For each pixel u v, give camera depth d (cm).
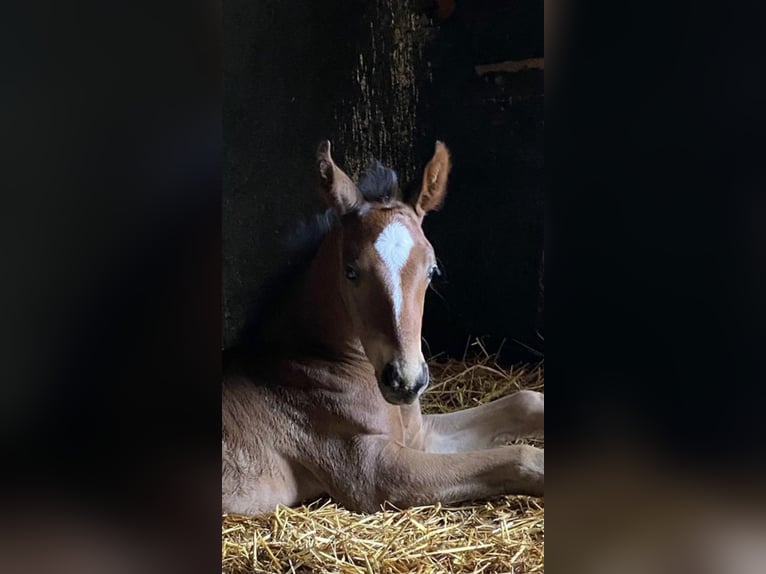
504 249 391
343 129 396
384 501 249
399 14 394
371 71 396
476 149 393
